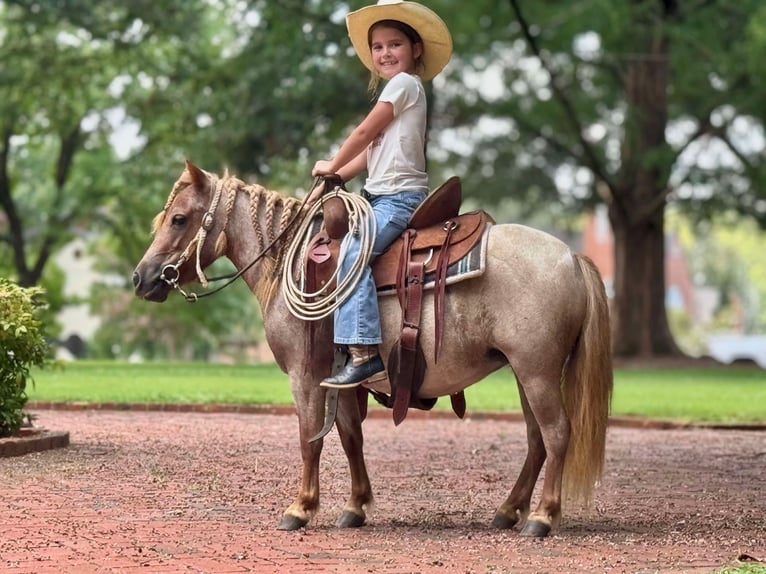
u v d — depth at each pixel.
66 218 40.72
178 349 48.97
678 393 19.84
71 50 35.53
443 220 7.80
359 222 7.70
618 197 32.91
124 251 43.53
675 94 34.69
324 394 7.86
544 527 7.54
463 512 8.53
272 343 8.01
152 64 35.72
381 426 14.61
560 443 7.57
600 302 7.69
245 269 8.04
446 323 7.58
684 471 10.97
